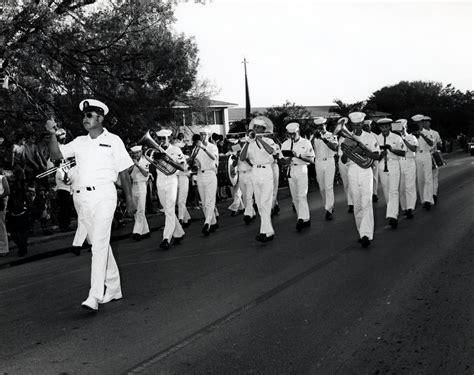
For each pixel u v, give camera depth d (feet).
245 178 42.98
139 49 55.06
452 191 55.83
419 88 303.07
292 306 20.07
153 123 58.08
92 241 21.08
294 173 37.99
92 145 21.54
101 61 54.60
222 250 31.73
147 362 15.55
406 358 15.14
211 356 15.78
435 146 44.68
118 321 19.33
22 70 48.06
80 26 51.60
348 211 45.83
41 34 48.29
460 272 23.47
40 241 39.99
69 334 18.19
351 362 15.03
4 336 18.31
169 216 33.86
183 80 59.47
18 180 35.04
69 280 26.66
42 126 48.16
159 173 33.86
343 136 30.68
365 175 30.50
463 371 14.17
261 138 33.01
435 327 17.29
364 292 21.38
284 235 35.70
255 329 17.84
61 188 42.83
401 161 39.73
